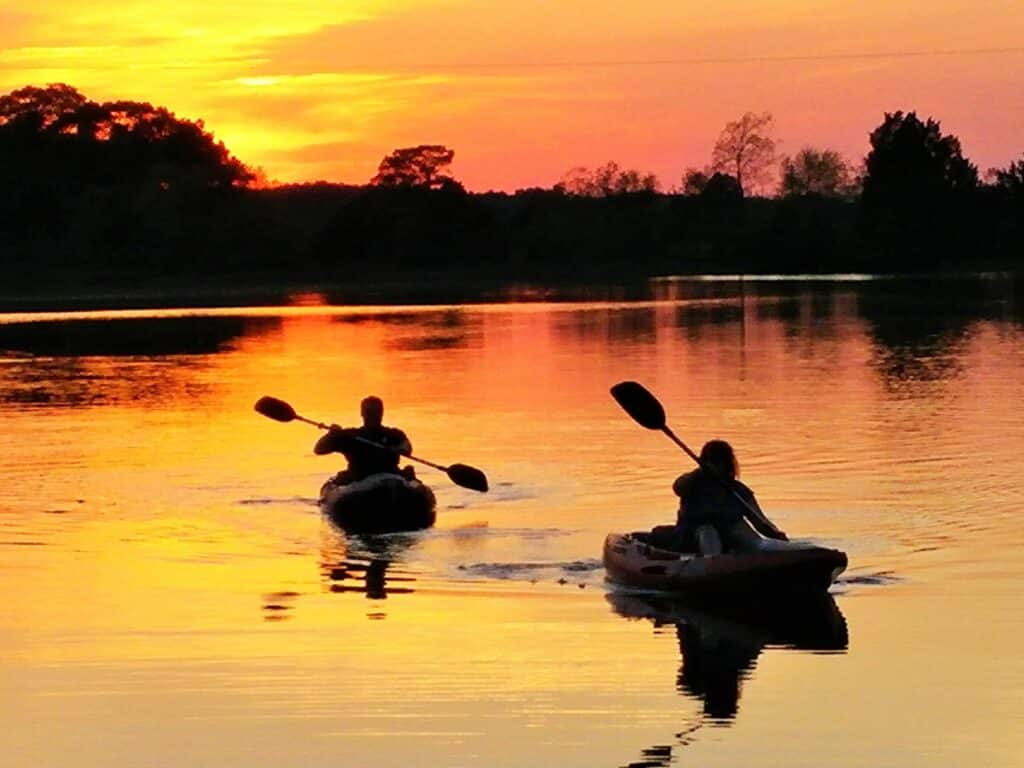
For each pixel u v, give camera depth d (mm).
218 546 17406
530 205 129500
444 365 39062
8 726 11023
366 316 64250
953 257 116562
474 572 15953
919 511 18688
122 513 19406
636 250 122000
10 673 12227
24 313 72250
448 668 12297
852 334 48094
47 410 30297
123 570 16062
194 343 48812
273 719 11125
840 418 27125
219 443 25609
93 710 11344
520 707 11359
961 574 15445
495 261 118125
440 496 20484
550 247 120062
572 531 18141
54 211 116500
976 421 26391
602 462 22953
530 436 25703
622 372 36406
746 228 125312
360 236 115562
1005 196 119750
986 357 38906
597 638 13219
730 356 40406
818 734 10766
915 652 12648
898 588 14914
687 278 112312
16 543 17562
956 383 32656
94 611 14211
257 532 18234
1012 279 100188
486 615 14047
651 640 13109
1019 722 10945
